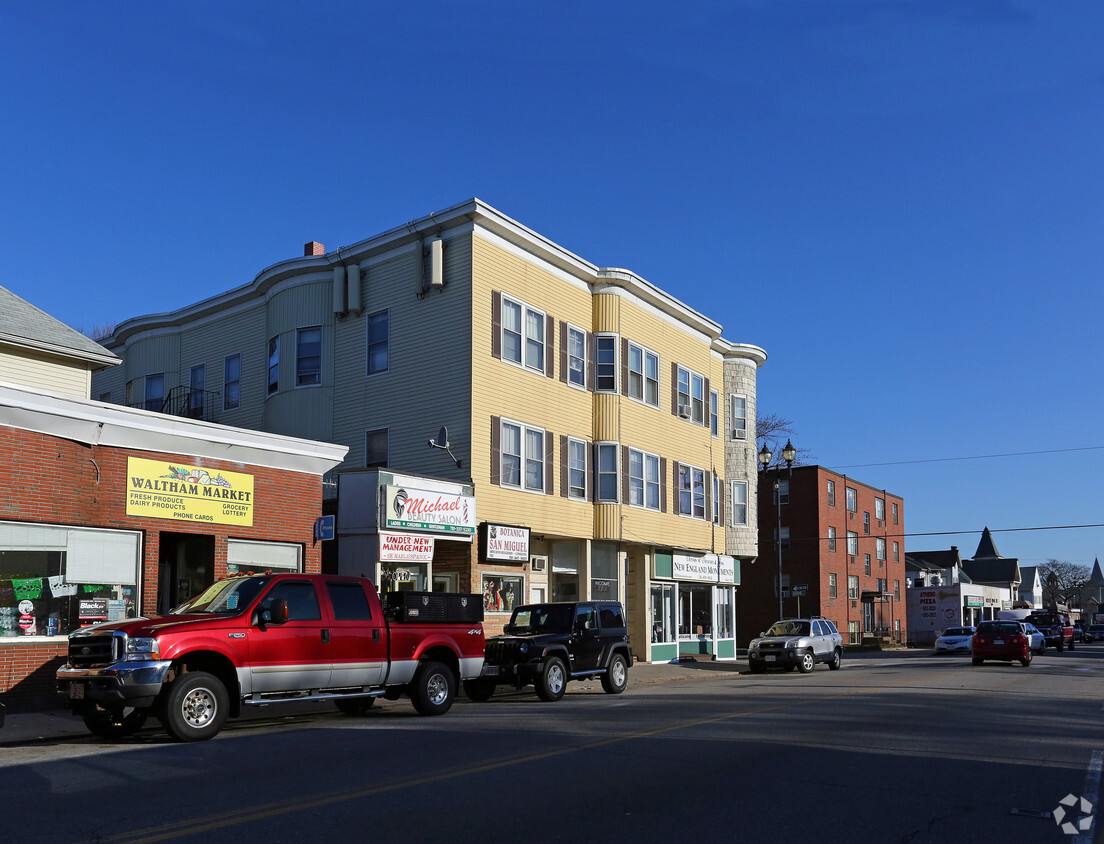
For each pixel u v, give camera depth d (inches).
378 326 1105.4
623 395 1237.7
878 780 386.9
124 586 711.1
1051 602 5920.3
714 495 1471.5
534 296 1125.1
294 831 292.5
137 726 548.7
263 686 541.0
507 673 753.0
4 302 800.3
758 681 1026.7
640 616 1295.5
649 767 408.5
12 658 633.6
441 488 964.6
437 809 323.9
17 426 647.1
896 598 2699.3
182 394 1296.8
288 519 829.8
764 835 294.5
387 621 617.9
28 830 295.9
